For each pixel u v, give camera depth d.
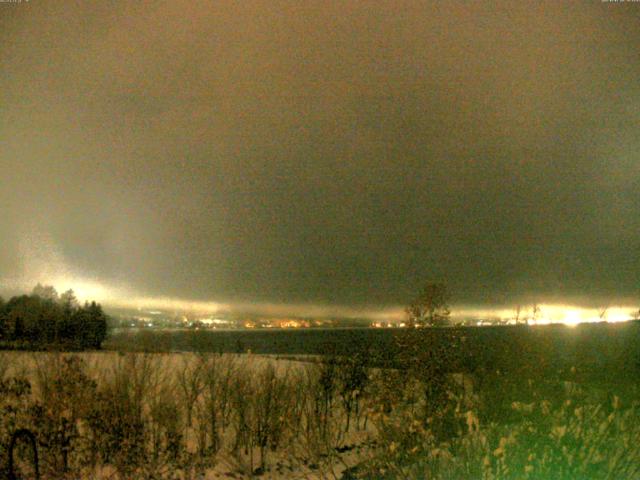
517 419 7.44
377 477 7.86
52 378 8.89
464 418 7.60
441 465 6.68
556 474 5.95
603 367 10.88
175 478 8.34
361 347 12.02
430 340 10.16
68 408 8.25
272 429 9.95
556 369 10.09
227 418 10.48
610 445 6.23
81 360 9.54
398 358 10.59
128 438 8.10
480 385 8.77
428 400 9.01
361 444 10.09
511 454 6.18
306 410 10.78
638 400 7.96
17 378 9.23
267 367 11.26
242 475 8.85
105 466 8.26
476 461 6.38
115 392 8.82
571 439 6.19
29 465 7.98
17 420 8.05
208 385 10.88
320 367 11.65
